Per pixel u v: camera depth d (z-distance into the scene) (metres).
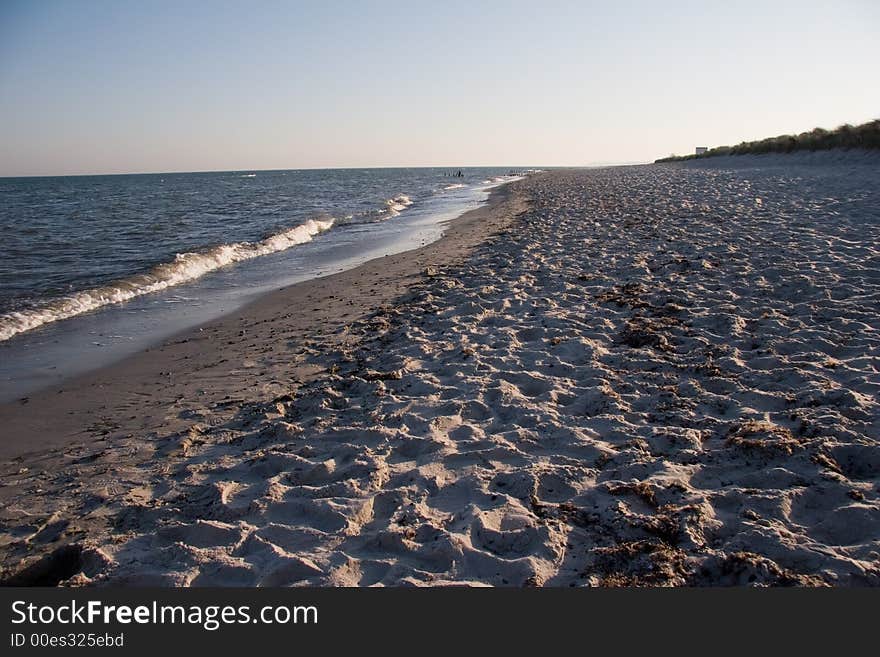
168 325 8.02
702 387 4.71
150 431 4.68
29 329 7.85
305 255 14.21
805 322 5.98
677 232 11.71
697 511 3.09
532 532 3.05
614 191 24.75
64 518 3.50
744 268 8.27
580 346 5.79
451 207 26.36
